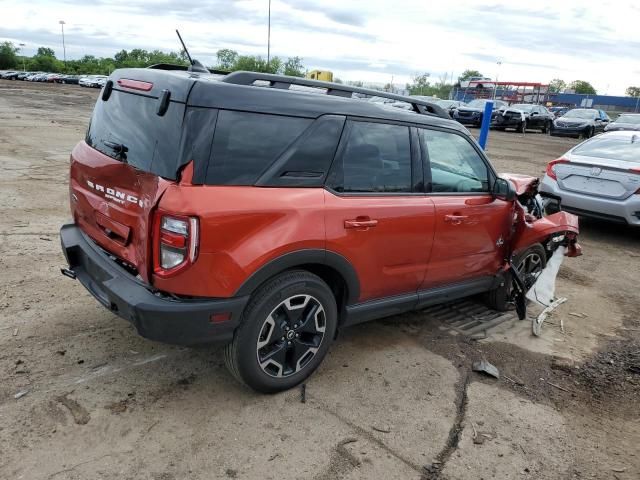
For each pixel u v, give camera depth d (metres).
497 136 25.53
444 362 4.02
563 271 6.52
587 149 8.38
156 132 2.87
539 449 3.12
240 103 2.89
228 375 3.53
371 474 2.78
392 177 3.64
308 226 3.07
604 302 5.60
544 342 4.54
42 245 5.71
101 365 3.52
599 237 8.26
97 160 3.27
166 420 3.04
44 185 8.55
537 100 43.81
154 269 2.81
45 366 3.45
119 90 3.38
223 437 2.94
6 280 4.73
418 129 3.81
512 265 4.73
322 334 3.43
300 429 3.07
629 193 7.37
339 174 3.30
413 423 3.24
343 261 3.32
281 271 3.11
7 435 2.80
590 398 3.73
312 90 3.41
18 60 107.38
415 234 3.73
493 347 4.35
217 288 2.82
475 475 2.85
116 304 2.97
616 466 3.04
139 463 2.70
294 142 3.08
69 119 20.06
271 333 3.15
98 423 2.96
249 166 2.91
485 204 4.30
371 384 3.61
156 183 2.77
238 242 2.83
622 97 71.06
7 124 16.72
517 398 3.63
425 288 4.09
